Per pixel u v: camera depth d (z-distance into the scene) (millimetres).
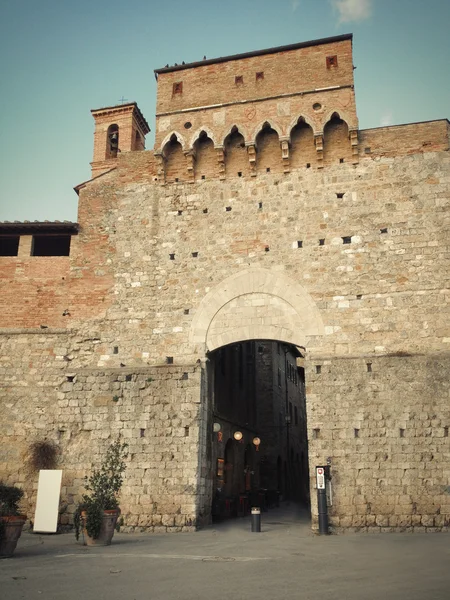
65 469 23312
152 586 10438
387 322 22625
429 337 22109
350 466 21109
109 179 27578
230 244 25172
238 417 39219
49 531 21453
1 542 14516
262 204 25375
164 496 22172
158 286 25328
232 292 24484
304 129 25844
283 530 22438
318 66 26125
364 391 21891
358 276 23438
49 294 26125
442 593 9320
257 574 11656
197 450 22516
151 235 26156
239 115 26234
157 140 26969
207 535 20344
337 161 25141
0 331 25734
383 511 20406
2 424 24375
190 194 26391
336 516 20625
